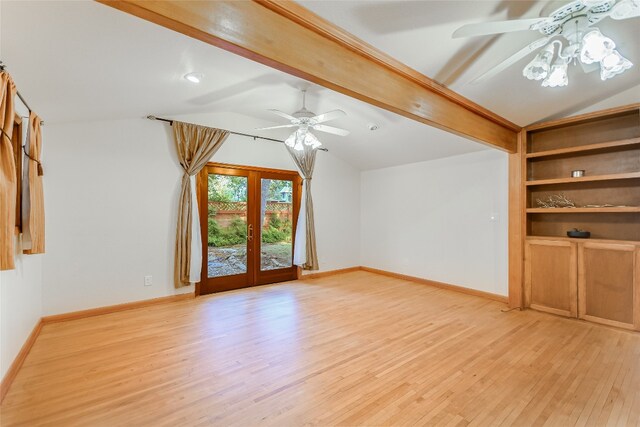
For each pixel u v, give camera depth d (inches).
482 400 81.4
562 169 154.3
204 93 138.6
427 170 212.7
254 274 203.0
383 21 77.1
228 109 178.5
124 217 153.7
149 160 161.2
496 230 175.0
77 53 80.8
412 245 221.9
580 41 65.9
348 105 159.9
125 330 127.6
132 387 86.9
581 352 108.7
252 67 113.5
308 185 222.2
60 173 137.9
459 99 118.2
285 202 218.1
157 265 163.3
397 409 77.7
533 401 81.0
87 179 144.2
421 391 85.5
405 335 123.7
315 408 78.0
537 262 153.8
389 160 227.5
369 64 88.7
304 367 98.3
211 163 181.8
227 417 74.5
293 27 70.3
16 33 65.5
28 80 88.8
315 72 74.7
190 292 173.8
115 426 71.4
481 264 181.8
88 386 87.2
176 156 169.5
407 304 165.3
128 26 72.8
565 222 153.7
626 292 127.7
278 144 211.5
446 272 200.1
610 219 140.3
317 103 160.9
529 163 164.2
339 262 247.6
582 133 147.9
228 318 142.6
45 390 85.1
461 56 94.3
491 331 127.9
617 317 129.8
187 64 103.3
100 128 147.6
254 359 103.5
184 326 132.3
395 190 234.4
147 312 150.0
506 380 91.0
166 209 166.4
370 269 254.2
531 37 88.0
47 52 76.8
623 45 94.8
